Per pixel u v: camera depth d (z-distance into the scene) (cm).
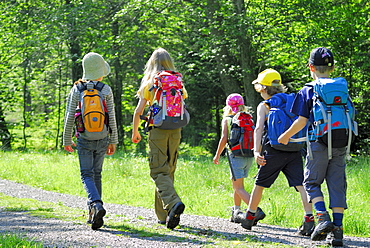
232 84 4119
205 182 2128
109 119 982
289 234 1020
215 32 3900
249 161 1182
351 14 3744
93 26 4353
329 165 859
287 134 886
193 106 4919
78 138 965
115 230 933
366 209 1502
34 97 5772
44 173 2358
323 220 834
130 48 4403
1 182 2020
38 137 5972
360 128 3716
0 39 4747
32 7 4844
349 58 3916
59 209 1277
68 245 755
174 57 4491
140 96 1007
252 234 988
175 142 998
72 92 970
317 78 882
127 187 2022
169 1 3953
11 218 1052
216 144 4850
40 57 4759
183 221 1179
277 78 1031
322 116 834
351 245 877
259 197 1021
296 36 3709
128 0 4206
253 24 3650
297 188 1010
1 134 5125
